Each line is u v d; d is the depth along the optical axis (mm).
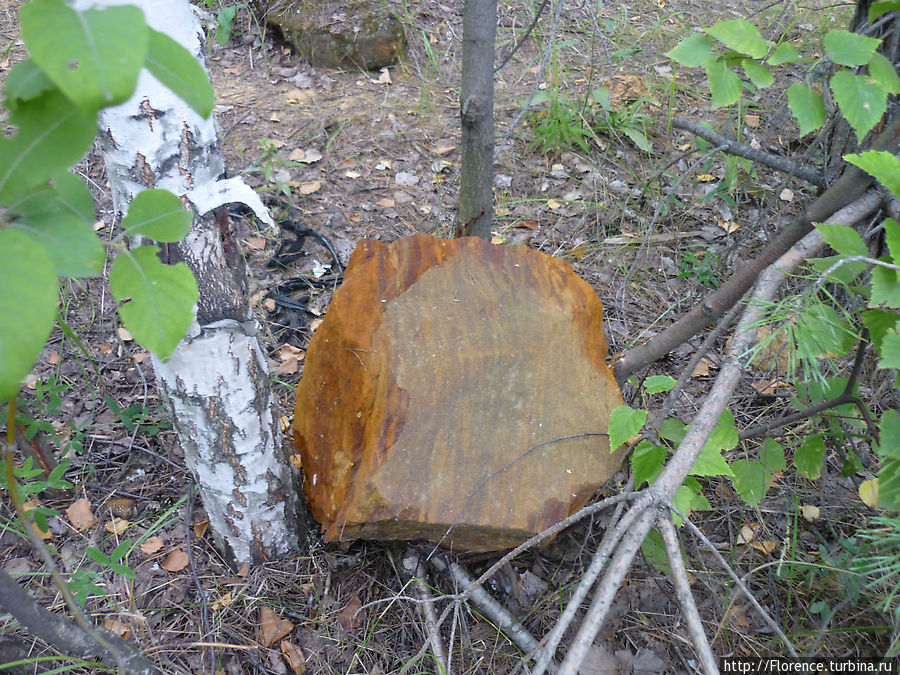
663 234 3760
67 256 775
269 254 3725
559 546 2395
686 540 2441
